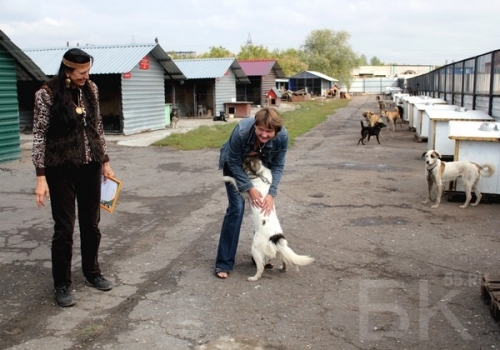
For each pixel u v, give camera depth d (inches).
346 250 208.4
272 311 151.7
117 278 177.9
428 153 278.8
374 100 2015.3
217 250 195.0
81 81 148.3
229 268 179.5
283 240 170.7
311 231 235.1
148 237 226.7
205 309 153.0
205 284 172.4
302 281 175.2
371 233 232.2
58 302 155.4
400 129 781.3
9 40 430.3
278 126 157.6
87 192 160.6
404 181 358.0
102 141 163.2
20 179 373.7
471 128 298.0
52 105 145.9
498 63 452.1
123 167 432.1
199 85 1071.0
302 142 624.1
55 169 150.0
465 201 294.7
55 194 152.4
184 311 151.7
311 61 2869.1
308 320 145.9
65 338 135.6
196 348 130.2
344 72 2923.2
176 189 335.6
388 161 457.1
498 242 218.5
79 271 185.0
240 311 151.6
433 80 958.4
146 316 148.4
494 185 286.7
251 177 173.5
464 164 279.1
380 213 268.7
